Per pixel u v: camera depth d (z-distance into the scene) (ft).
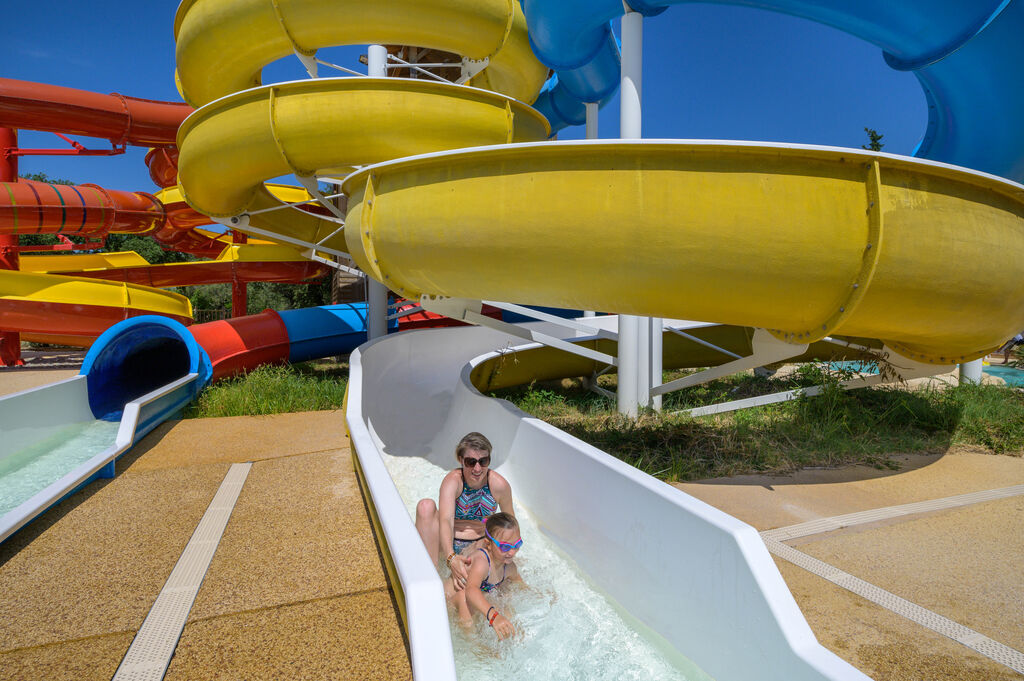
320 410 25.16
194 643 7.68
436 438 20.62
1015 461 18.08
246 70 26.58
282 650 7.51
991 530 12.49
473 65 29.17
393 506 8.64
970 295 11.96
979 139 20.54
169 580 9.48
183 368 33.30
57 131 41.52
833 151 10.71
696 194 11.01
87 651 7.52
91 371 24.97
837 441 19.20
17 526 10.46
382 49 30.94
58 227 44.52
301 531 11.50
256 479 14.94
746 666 6.56
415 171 13.41
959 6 15.71
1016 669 7.76
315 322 37.91
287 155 21.79
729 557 6.96
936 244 11.26
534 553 11.41
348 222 15.79
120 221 48.16
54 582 9.43
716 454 18.24
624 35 21.59
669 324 30.76
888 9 16.19
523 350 28.50
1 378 36.47
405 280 15.29
